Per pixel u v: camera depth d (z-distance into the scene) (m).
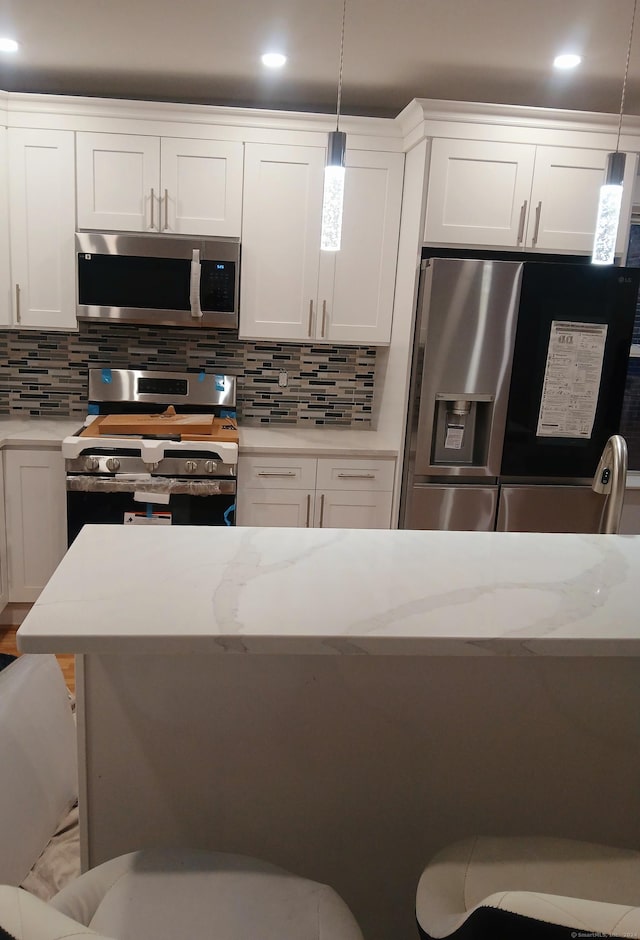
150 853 1.07
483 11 2.38
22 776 1.45
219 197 3.34
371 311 3.51
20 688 1.54
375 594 1.27
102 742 1.27
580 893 0.98
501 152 3.11
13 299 3.34
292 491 3.37
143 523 3.20
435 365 3.03
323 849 1.36
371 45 2.74
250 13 2.48
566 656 1.21
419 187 3.14
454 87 3.21
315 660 1.27
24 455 3.23
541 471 3.16
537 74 3.00
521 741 1.35
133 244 3.25
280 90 3.36
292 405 3.92
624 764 1.39
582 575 1.43
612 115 3.07
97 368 3.67
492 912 0.70
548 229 3.21
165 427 3.28
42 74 3.24
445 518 3.18
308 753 1.31
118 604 1.16
